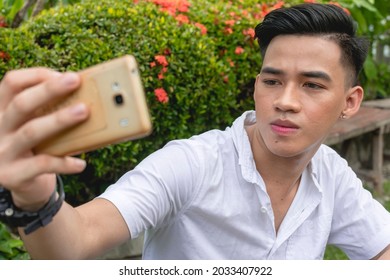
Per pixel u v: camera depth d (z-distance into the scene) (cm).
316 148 138
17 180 72
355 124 457
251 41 333
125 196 118
